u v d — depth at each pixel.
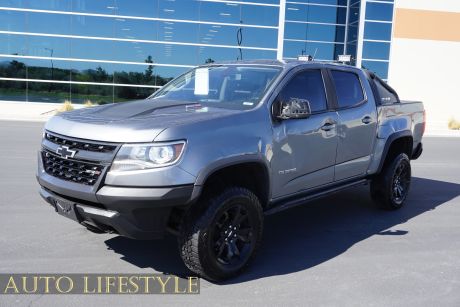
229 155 4.01
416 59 26.92
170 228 4.06
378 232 5.79
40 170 4.32
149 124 3.81
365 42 26.55
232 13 25.55
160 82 25.42
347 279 4.35
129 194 3.61
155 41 25.08
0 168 8.87
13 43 24.39
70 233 5.34
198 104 4.71
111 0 24.50
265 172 4.44
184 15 25.14
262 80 4.89
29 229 5.42
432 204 7.29
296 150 4.80
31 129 15.69
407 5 26.44
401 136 6.50
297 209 6.78
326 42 27.73
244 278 4.31
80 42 24.66
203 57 25.62
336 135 5.35
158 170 3.64
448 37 26.95
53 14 24.36
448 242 5.48
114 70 25.02
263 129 4.41
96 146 3.80
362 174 6.02
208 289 4.07
